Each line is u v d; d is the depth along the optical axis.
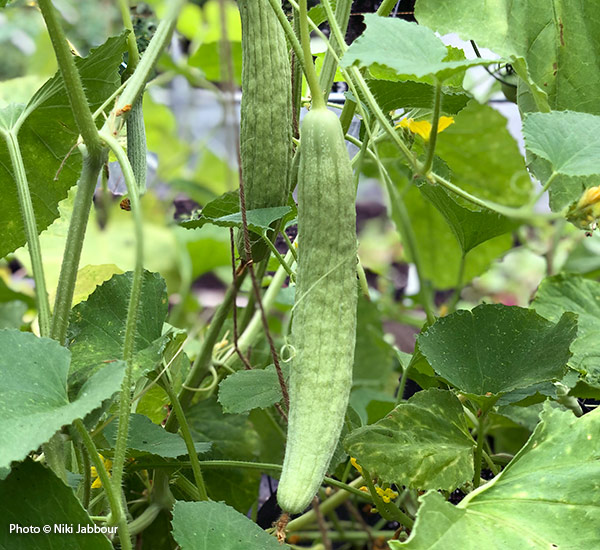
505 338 1.04
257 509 1.37
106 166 1.38
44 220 1.32
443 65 0.82
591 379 1.13
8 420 0.83
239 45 1.95
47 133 1.24
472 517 0.89
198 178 2.57
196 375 1.26
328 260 0.87
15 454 0.79
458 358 1.03
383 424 1.01
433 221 2.01
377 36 0.85
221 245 2.04
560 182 1.14
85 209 0.98
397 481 0.97
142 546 1.22
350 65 0.82
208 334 1.23
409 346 2.10
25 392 0.86
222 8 0.84
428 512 0.87
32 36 2.40
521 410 1.33
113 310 1.08
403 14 1.39
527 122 0.95
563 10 1.13
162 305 1.09
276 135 1.03
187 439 1.07
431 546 0.85
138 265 0.91
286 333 1.36
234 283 1.05
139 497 1.27
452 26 1.11
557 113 0.96
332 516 1.45
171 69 1.99
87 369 0.99
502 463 1.24
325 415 0.85
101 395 0.84
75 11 1.86
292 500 0.82
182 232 2.02
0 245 1.33
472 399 1.01
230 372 1.39
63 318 0.98
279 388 1.10
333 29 0.93
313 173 0.87
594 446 0.92
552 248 1.88
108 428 1.08
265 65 1.02
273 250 1.03
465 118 1.80
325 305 0.87
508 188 1.93
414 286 2.25
